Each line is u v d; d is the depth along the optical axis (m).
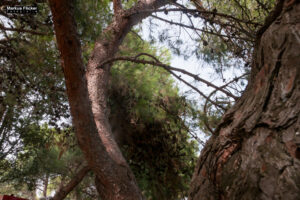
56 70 3.56
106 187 2.86
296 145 0.81
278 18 1.05
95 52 3.83
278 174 0.81
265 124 0.92
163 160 5.30
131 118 5.18
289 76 0.92
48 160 6.46
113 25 3.85
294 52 0.93
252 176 0.87
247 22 2.56
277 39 1.00
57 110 3.92
